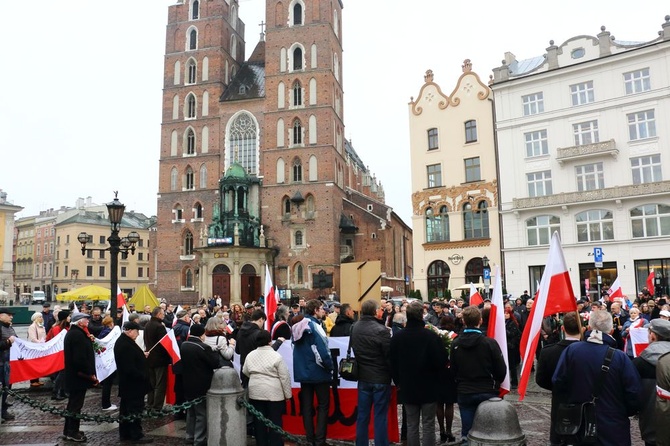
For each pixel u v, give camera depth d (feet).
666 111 135.74
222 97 232.94
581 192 142.92
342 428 41.70
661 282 132.46
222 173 224.53
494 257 156.46
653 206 135.23
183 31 237.66
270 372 36.24
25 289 406.00
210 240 197.77
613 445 24.06
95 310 65.92
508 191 155.33
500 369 31.76
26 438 42.24
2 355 49.83
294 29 225.15
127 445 40.11
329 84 219.61
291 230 213.25
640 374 28.76
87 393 64.39
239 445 35.60
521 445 24.21
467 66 165.99
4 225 296.30
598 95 145.07
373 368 35.58
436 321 67.05
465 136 164.76
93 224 376.89
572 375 25.17
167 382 53.42
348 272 58.44
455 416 50.80
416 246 168.45
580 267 143.64
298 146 217.77
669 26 136.36
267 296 54.24
